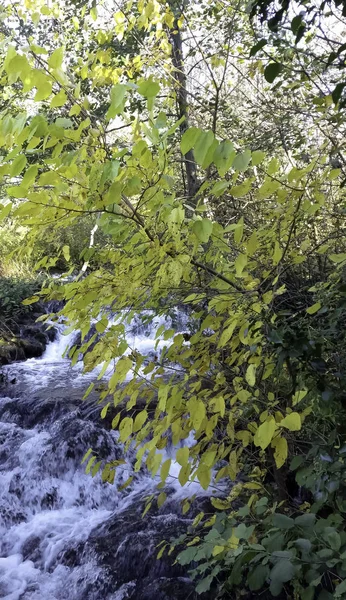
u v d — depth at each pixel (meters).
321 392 2.31
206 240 1.50
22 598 3.87
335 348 2.50
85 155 1.57
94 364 1.93
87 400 6.38
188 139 1.27
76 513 4.91
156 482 5.01
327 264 3.59
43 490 5.15
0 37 1.82
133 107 3.40
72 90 1.68
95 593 3.74
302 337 2.21
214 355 2.26
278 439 1.80
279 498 3.42
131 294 1.93
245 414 2.62
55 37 2.90
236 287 2.10
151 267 1.91
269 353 2.50
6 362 8.21
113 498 4.96
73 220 1.75
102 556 3.97
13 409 6.48
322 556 1.98
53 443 5.49
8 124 1.32
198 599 3.32
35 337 8.99
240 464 3.01
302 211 2.04
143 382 2.05
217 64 3.94
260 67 3.49
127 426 1.83
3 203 1.47
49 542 4.42
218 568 2.49
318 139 4.03
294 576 2.01
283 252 2.09
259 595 3.15
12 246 9.75
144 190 1.67
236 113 4.68
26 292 9.67
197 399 1.84
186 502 2.69
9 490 5.19
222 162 1.31
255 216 3.80
